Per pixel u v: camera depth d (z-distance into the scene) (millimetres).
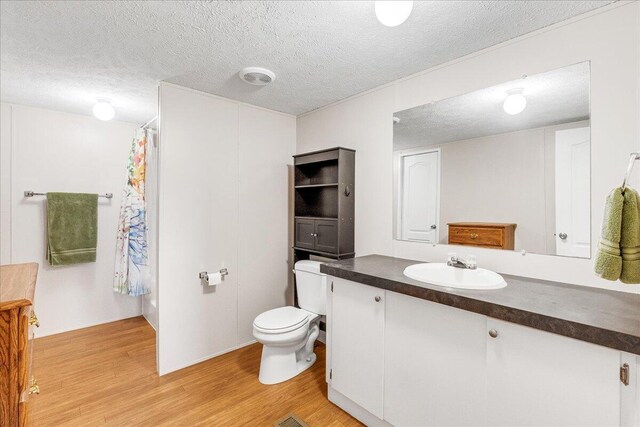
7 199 2725
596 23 1397
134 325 3215
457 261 1739
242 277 2713
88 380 2156
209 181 2488
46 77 2158
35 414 1786
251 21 1509
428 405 1402
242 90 2408
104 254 3258
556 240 1521
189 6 1391
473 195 1819
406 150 2148
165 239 2262
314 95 2518
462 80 1858
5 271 1247
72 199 2953
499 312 1141
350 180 2473
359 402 1708
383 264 1934
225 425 1711
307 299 2490
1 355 884
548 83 1543
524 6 1386
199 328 2439
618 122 1349
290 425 1720
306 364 2342
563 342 1023
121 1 1354
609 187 1372
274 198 2949
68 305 3053
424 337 1412
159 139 2232
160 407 1860
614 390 938
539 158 1577
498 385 1176
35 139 2844
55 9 1402
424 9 1405
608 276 1014
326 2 1364
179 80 2217
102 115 2547
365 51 1801
